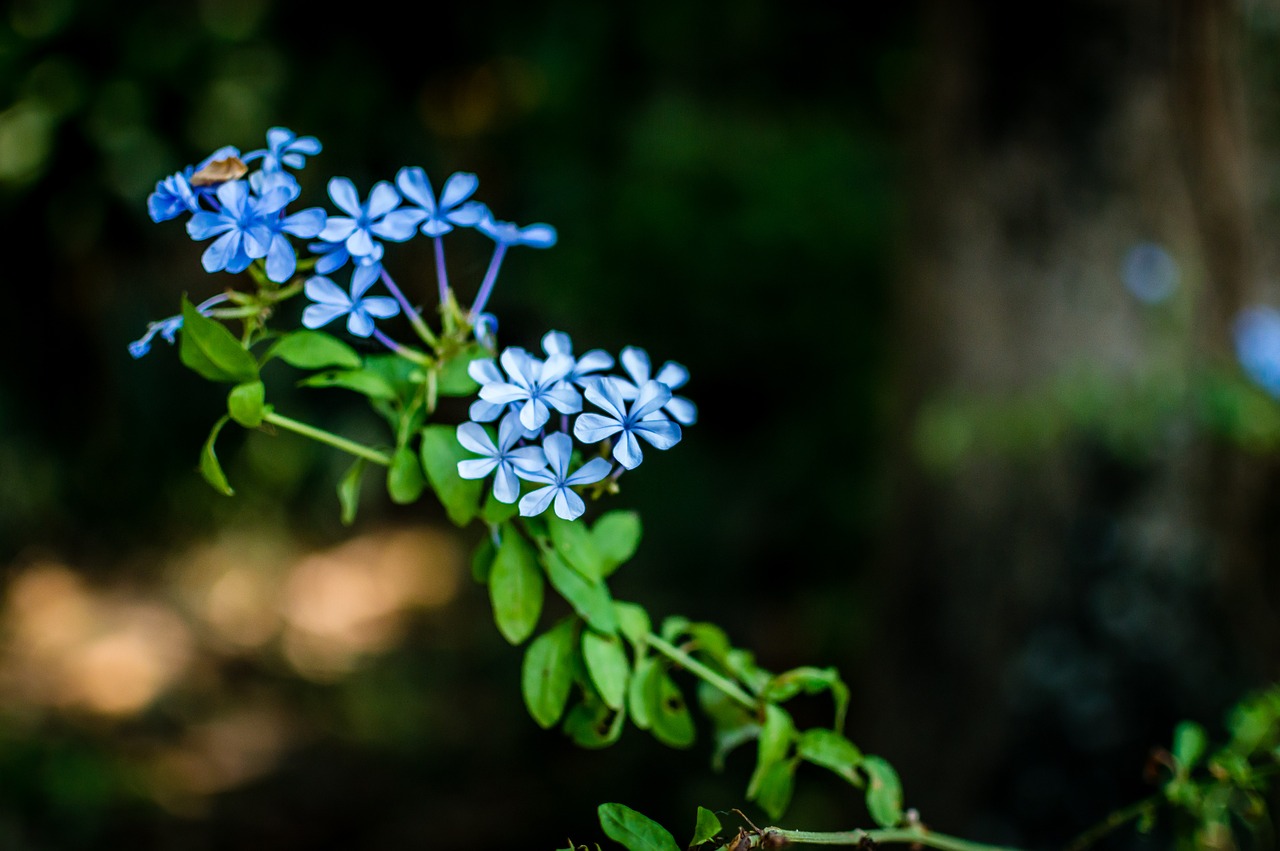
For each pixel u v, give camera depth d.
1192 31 3.13
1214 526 3.13
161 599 7.82
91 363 5.96
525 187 6.85
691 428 6.46
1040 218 3.32
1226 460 3.10
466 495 1.14
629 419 0.96
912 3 6.28
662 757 4.84
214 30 5.16
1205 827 1.48
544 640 1.18
